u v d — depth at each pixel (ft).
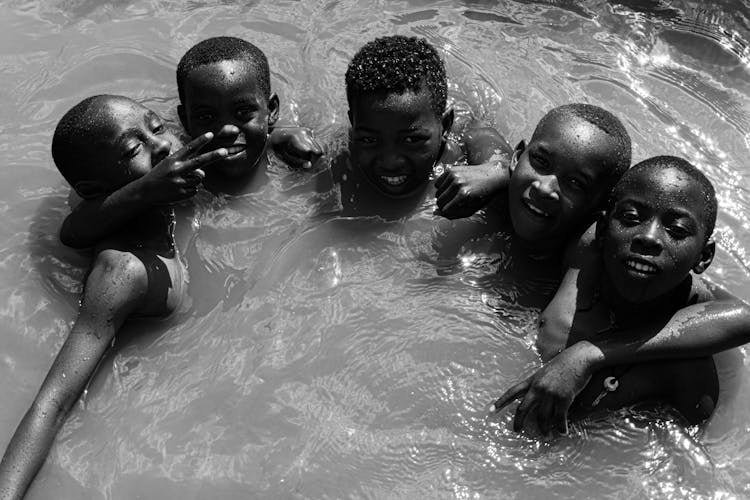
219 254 6.40
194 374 5.95
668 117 7.32
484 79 7.45
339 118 7.12
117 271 5.98
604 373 5.82
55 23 7.86
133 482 5.58
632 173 5.81
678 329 5.75
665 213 5.64
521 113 7.26
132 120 6.25
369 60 6.35
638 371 5.83
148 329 6.13
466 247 6.43
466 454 5.68
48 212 6.60
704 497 5.57
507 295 6.24
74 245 6.32
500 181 6.43
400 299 6.21
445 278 6.30
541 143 6.11
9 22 7.85
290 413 5.79
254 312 6.16
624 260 5.69
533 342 6.05
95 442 5.72
